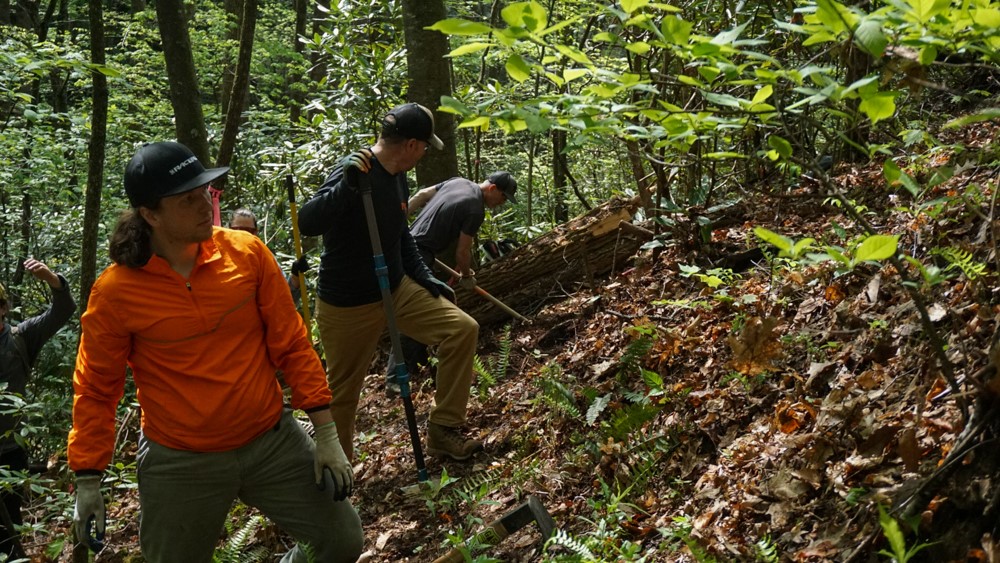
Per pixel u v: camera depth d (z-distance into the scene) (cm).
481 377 521
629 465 364
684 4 505
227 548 388
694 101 464
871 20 176
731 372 378
